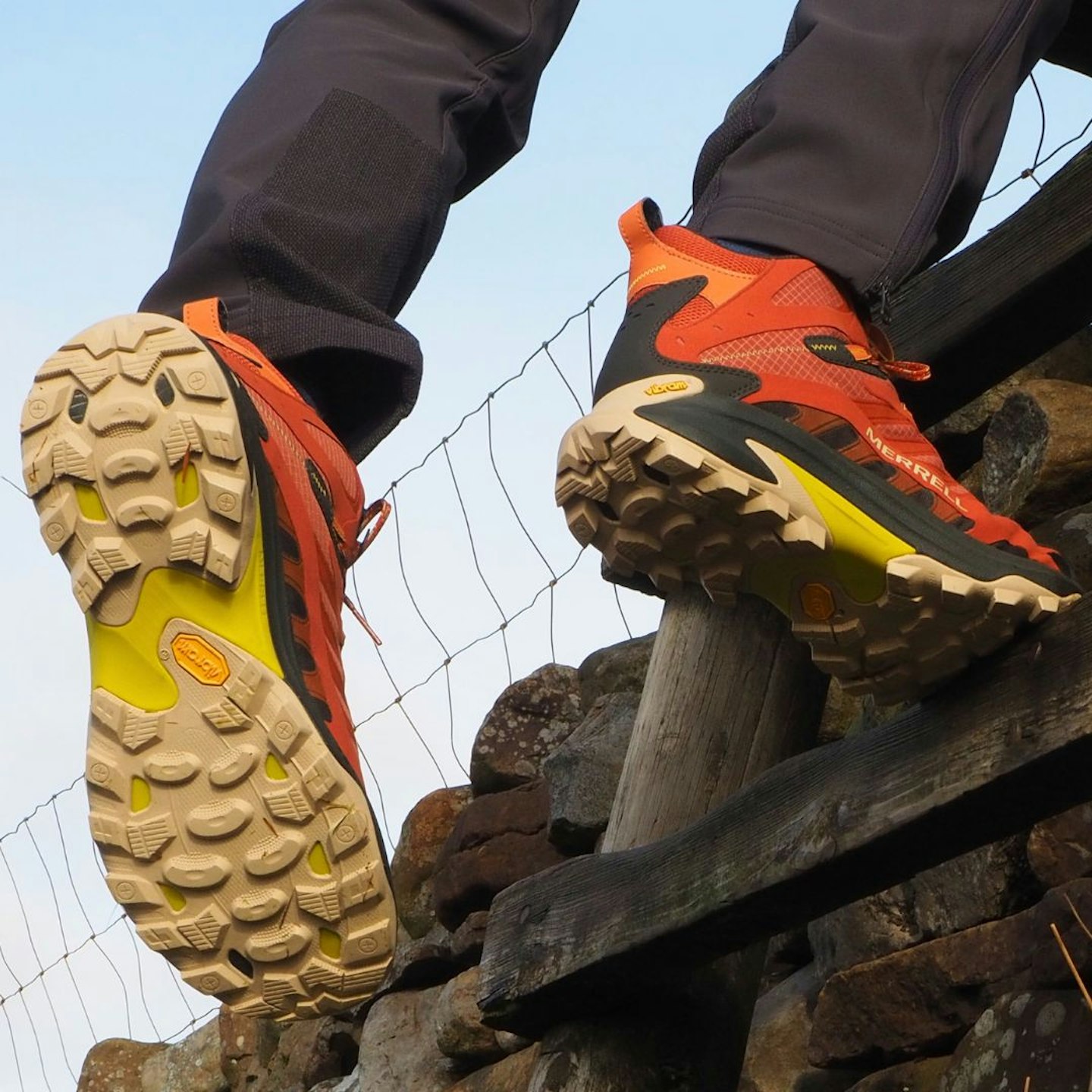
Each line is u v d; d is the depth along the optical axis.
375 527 2.22
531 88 2.26
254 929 1.99
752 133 2.02
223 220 1.99
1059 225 2.58
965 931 2.69
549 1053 2.54
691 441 1.73
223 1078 5.11
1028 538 1.90
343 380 2.11
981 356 2.74
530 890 2.60
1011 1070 2.32
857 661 1.89
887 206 1.95
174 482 1.90
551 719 4.07
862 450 1.84
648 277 1.93
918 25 1.99
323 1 2.18
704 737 2.57
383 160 2.06
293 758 1.91
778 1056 3.07
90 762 1.96
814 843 2.03
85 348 1.91
